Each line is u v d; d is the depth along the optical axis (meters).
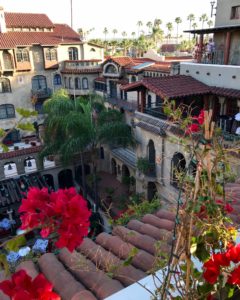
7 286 2.09
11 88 34.59
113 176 27.98
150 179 18.11
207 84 16.52
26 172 25.05
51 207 2.14
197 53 20.20
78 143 20.52
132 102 26.19
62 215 2.13
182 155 15.28
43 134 24.27
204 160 2.91
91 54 39.59
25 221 2.14
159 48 78.69
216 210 2.57
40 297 2.00
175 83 16.41
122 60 29.64
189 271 2.54
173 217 6.62
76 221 2.12
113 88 31.34
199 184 2.59
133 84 17.39
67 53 37.69
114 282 4.35
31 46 34.38
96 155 24.28
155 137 17.27
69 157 21.55
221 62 18.81
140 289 3.52
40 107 36.72
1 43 32.50
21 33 35.97
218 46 20.06
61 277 4.66
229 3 18.97
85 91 36.00
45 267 5.04
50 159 27.03
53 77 37.22
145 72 26.06
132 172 24.31
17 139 34.94
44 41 35.31
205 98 16.00
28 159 25.02
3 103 34.47
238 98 14.11
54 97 23.66
